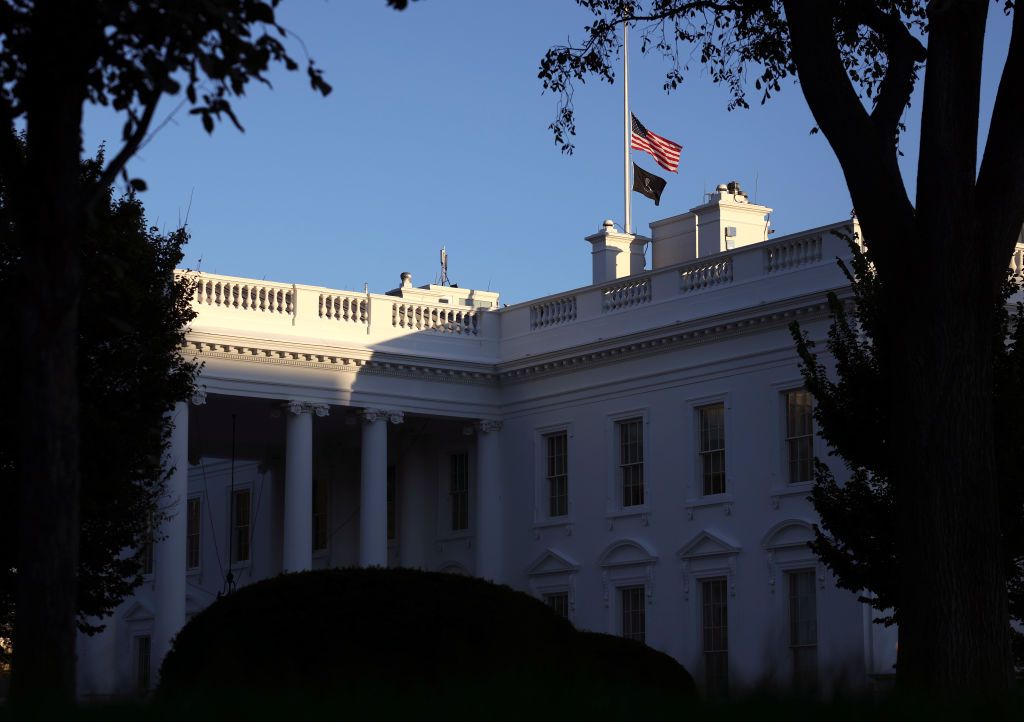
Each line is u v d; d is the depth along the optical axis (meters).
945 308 21.25
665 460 49.34
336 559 59.31
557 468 53.31
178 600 47.09
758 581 45.81
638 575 49.59
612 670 22.88
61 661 15.38
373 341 52.84
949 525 21.00
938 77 21.39
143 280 30.98
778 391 46.06
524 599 22.47
